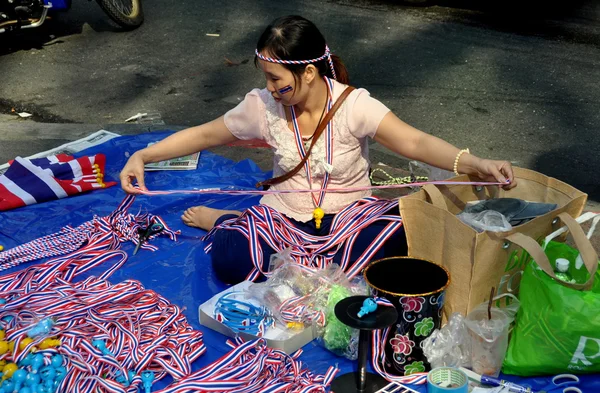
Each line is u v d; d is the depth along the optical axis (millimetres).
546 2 7457
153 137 4480
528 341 2350
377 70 6211
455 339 2398
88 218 3604
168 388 2301
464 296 2438
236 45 6906
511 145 4840
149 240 3371
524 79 5945
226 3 8039
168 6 7996
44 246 3293
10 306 2713
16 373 2359
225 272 2971
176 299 2945
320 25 7285
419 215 2521
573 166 4527
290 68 2623
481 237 2303
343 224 2857
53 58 6699
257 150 4578
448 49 6617
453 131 5062
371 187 2924
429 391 2275
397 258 2471
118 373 2424
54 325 2600
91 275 3119
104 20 7637
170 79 6207
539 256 2232
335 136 2822
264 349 2473
